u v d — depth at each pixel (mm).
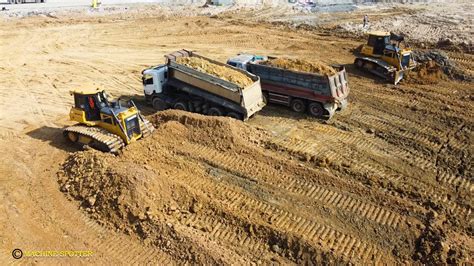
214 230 11391
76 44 31188
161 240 10922
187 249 10539
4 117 19203
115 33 34219
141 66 26547
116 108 15469
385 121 18250
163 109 19703
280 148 15758
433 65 23453
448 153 15492
